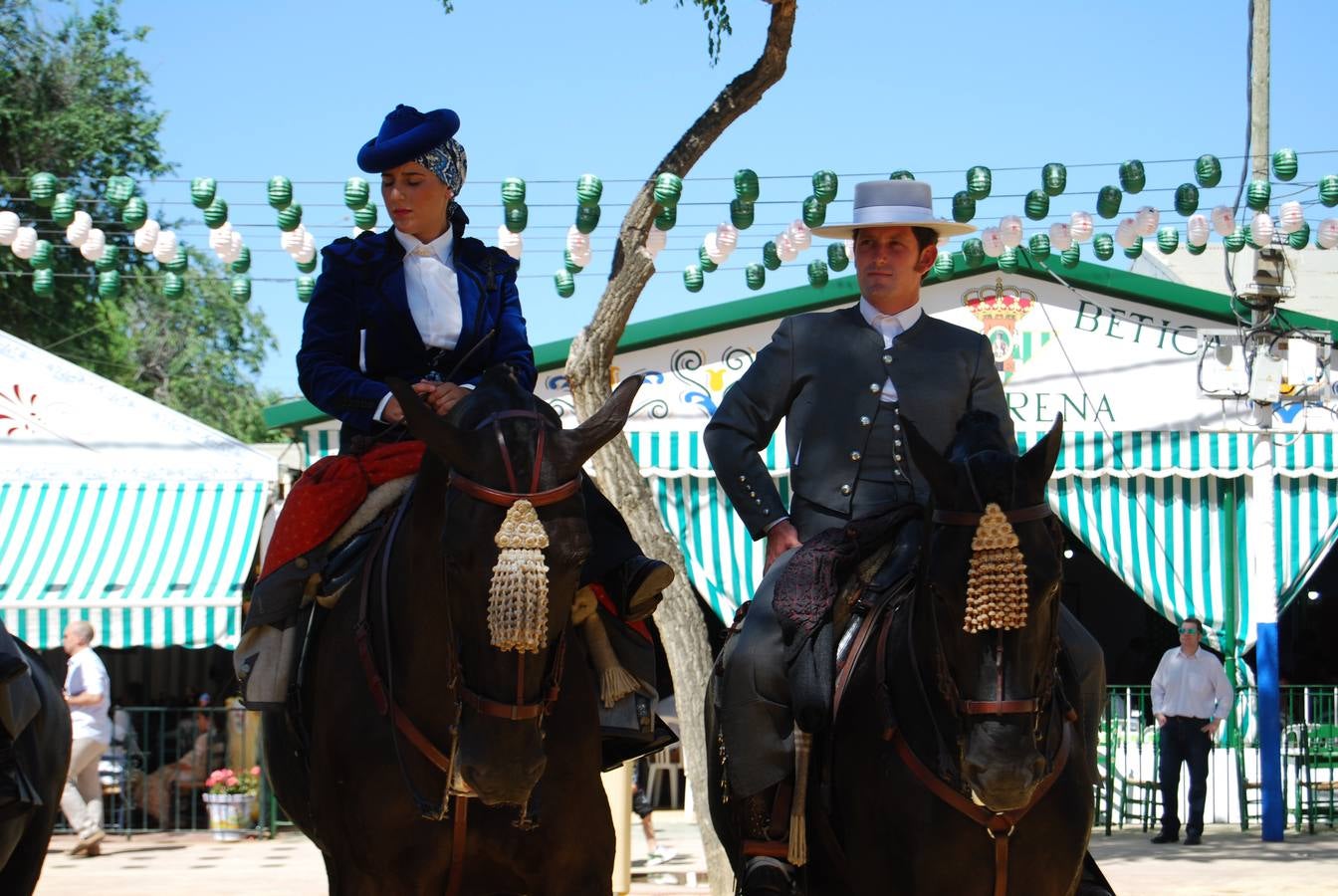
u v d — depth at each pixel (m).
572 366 11.02
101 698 15.62
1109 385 18.09
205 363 45.47
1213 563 17.53
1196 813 16.17
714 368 18.06
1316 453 17.50
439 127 5.88
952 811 5.10
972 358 6.18
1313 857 15.08
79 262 31.88
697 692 10.67
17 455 18.30
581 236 11.70
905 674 5.27
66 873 14.35
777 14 10.95
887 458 6.05
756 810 5.89
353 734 5.20
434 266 5.95
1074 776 5.26
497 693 4.35
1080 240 13.09
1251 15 16.73
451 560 4.45
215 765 17.92
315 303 5.93
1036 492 4.83
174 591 17.11
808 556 5.76
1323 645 23.92
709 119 11.18
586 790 5.26
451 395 5.26
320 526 5.61
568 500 4.45
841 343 6.20
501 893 5.32
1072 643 5.62
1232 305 16.56
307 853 15.85
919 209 6.16
